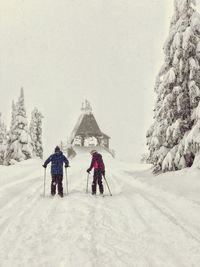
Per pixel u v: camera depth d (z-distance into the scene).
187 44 21.61
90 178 22.55
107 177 23.95
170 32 23.20
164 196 12.78
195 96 21.27
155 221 8.27
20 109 51.22
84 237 6.62
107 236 6.79
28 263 5.18
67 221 8.02
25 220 8.23
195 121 21.23
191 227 7.68
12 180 18.38
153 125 26.94
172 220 8.41
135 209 9.91
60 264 5.07
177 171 20.36
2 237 6.68
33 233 6.96
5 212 9.34
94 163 13.65
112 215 8.97
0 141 64.75
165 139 23.14
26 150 49.97
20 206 10.32
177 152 21.45
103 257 5.45
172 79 22.02
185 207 10.27
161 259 5.47
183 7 22.69
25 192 13.88
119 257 5.50
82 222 7.94
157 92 24.66
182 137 22.22
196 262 5.36
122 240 6.54
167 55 23.75
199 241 6.52
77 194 13.20
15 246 6.07
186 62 22.08
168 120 22.84
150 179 20.12
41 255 5.55
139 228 7.56
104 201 11.49
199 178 17.34
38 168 30.95
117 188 16.27
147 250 5.93
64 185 17.19
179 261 5.39
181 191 13.77
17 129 50.62
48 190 14.70
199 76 21.80
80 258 5.35
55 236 6.70
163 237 6.81
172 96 22.36
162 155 23.44
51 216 8.69
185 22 22.66
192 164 20.56
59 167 12.89
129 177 24.06
